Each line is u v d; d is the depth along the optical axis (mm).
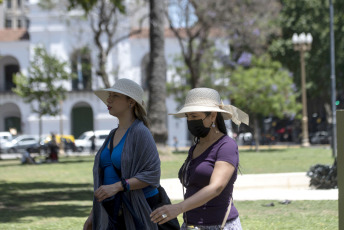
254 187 15445
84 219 11109
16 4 87125
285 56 60906
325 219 10398
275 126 69500
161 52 30703
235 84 46156
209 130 4816
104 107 66188
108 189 5383
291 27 60375
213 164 4785
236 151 4805
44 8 49844
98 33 41906
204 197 4547
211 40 45094
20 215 11844
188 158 4957
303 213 11188
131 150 5559
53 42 64938
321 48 59438
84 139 59719
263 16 41406
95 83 62906
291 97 45750
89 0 22953
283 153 38125
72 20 61812
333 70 36938
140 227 5504
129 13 46719
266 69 45594
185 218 4855
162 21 30969
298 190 15008
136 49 64500
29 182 20500
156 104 30266
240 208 12047
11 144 59688
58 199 15164
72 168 28328
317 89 61156
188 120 4867
